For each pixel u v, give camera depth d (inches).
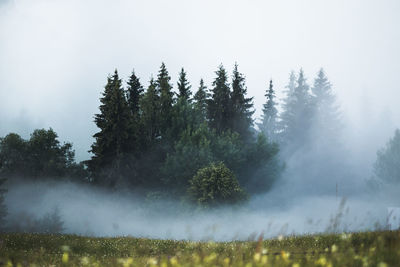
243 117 3058.6
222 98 3075.8
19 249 496.7
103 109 2770.7
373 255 198.8
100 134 2502.5
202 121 2878.9
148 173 2496.3
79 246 523.8
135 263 240.8
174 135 2551.7
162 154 2539.4
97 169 2502.5
